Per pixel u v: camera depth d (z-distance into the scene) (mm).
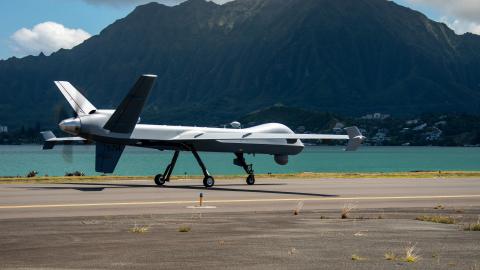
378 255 15258
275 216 24438
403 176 56375
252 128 45094
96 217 23297
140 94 36031
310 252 15617
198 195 34094
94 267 13508
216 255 15094
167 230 19656
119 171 115312
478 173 60531
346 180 50594
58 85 39344
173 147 41156
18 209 26016
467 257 15117
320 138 41594
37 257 14680
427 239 18125
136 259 14492
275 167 143875
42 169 131000
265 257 14859
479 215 25984
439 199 33625
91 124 37500
